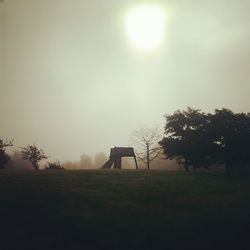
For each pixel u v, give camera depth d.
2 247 24.75
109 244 25.61
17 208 34.75
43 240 26.19
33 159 95.31
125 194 42.75
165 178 56.97
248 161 73.00
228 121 73.94
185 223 30.94
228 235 28.23
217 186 52.06
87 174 58.78
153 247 25.36
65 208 34.84
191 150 74.88
